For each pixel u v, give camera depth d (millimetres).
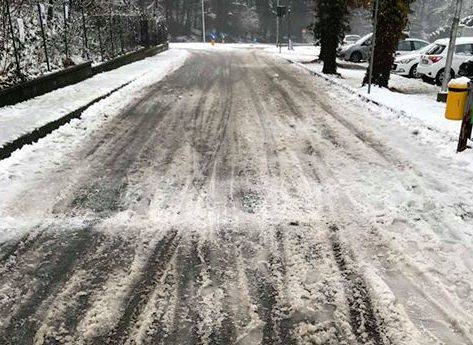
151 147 6355
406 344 2555
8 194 4652
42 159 5777
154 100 9883
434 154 6023
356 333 2648
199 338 2619
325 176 5191
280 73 15273
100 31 16203
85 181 5059
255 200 4535
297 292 3031
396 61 17016
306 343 2570
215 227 3971
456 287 3084
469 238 3742
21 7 11172
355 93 10750
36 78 9445
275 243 3678
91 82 11812
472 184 4930
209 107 9172
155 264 3393
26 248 3641
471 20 28734
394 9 11305
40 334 2652
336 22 15531
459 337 2611
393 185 4898
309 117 8320
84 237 3812
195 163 5672
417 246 3611
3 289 3098
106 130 7285
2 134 6168
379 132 7234
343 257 3457
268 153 6070
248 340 2600
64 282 3176
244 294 3020
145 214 4242
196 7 71625
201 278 3205
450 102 5996
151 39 25266
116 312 2844
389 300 2936
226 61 20047
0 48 9438
